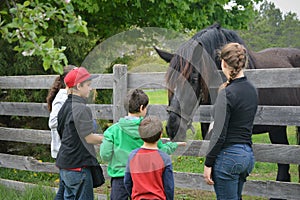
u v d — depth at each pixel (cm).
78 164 346
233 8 1011
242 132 312
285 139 523
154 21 847
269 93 476
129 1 835
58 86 414
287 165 521
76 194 352
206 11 895
